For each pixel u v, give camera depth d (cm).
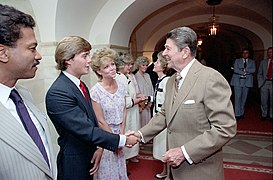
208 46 1405
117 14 334
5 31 71
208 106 113
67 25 280
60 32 269
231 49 1220
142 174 273
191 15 719
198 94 117
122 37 391
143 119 317
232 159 312
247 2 573
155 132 148
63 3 250
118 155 174
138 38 637
